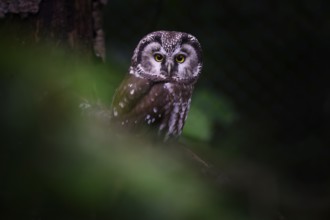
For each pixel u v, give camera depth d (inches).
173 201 63.4
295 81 504.1
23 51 64.9
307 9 504.1
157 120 231.6
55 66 71.8
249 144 480.7
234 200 72.5
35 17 196.4
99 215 63.7
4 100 65.3
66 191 61.6
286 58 500.7
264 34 498.6
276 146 494.3
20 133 64.1
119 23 457.1
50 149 64.7
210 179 83.7
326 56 512.1
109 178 62.8
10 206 62.6
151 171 63.9
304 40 505.0
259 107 496.7
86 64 79.9
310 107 512.1
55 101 73.0
